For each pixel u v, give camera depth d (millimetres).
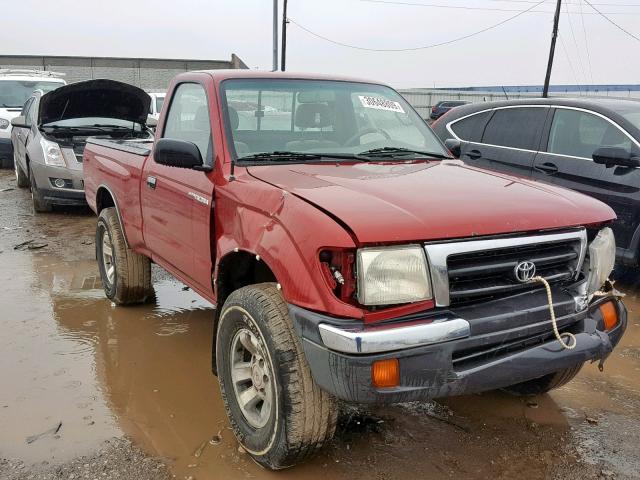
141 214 4555
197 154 3494
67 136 9109
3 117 13891
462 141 7184
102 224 5336
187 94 4180
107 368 4152
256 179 3229
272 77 4059
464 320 2584
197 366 4211
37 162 8922
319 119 4000
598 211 3182
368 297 2512
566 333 2918
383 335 2443
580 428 3484
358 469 3035
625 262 5703
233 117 3693
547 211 2961
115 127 9180
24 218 9094
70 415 3520
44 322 4977
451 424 3498
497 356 2748
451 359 2574
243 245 3023
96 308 5336
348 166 3564
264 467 3006
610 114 5957
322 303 2564
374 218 2600
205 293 3770
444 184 3182
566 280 3068
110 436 3309
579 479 2996
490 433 3410
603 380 4137
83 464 3049
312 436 2775
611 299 3229
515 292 2883
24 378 3971
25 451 3148
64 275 6309
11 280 6102
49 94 8344
